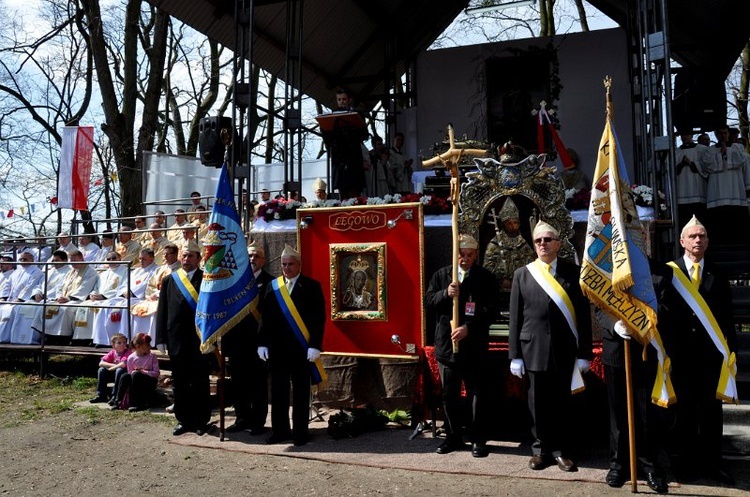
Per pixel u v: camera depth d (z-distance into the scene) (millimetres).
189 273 6621
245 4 9812
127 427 6777
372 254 6570
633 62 13094
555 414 5238
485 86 14055
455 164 5652
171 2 9703
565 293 5117
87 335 9703
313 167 15836
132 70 17578
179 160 15570
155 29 17438
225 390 7473
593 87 13508
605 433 5984
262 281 6645
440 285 5754
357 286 6609
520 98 13891
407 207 6441
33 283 10500
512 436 6156
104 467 5469
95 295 9648
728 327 4953
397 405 6438
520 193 6348
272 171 16375
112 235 11125
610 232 4891
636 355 4848
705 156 10375
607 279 4820
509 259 6422
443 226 6797
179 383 6484
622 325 4723
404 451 5738
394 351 6398
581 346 5020
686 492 4613
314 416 7043
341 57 13414
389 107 14688
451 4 14555
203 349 6090
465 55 14234
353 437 6234
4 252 14172
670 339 5008
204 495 4754
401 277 6434
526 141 13766
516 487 4750
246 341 6441
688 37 13578
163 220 12109
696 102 11898
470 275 5648
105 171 22297
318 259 6801
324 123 8867
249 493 4770
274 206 7562
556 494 4582
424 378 6230
